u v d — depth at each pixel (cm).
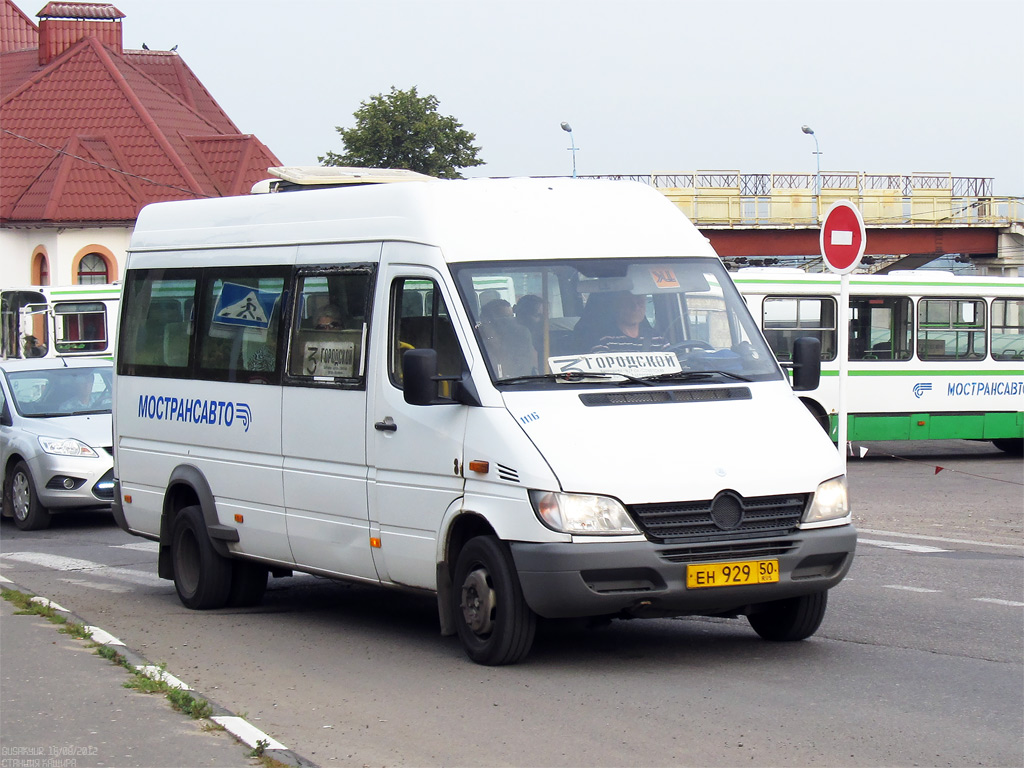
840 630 1035
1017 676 876
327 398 1046
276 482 1103
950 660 925
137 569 1493
